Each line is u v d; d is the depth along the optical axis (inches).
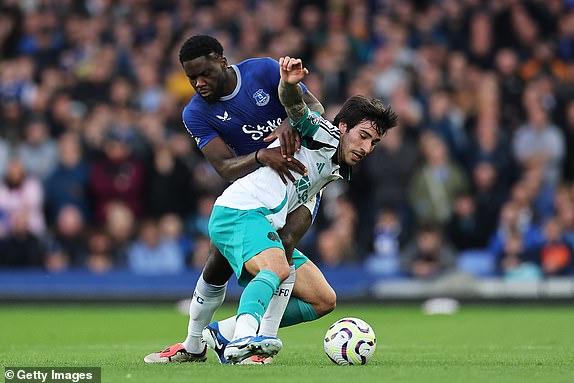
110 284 2297.0
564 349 1178.6
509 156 2365.9
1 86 2573.8
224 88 1001.5
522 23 2637.8
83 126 2450.8
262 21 2623.0
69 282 2298.2
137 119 2425.0
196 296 966.4
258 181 919.7
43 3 2787.9
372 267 2271.2
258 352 837.2
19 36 2743.6
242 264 898.7
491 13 2647.6
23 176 2308.1
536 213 2258.9
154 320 1924.2
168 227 2300.7
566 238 2253.9
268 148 930.1
